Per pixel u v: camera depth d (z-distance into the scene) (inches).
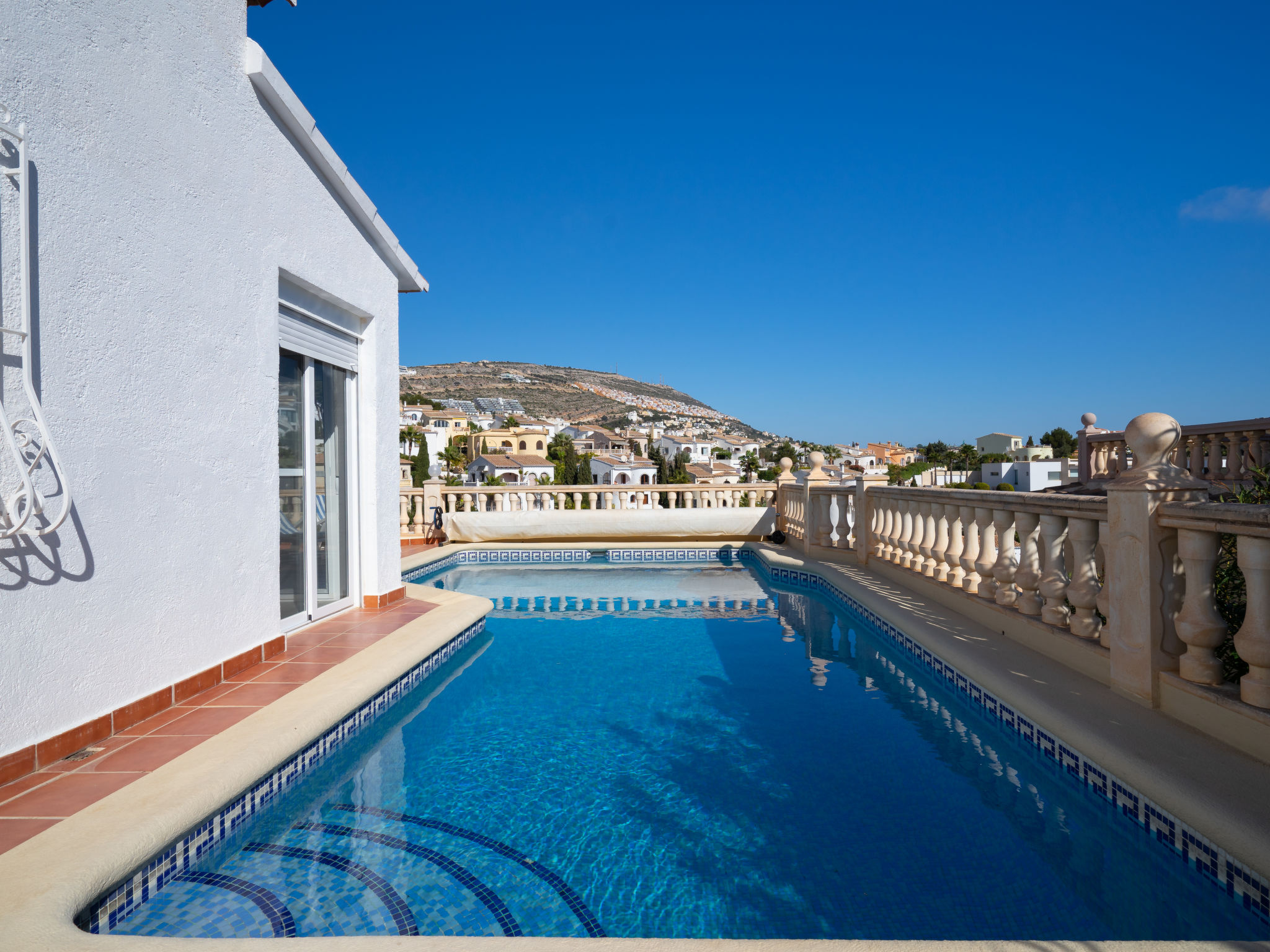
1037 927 94.0
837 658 241.9
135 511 147.2
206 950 77.5
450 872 111.0
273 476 200.8
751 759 154.5
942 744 162.4
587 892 104.3
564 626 297.6
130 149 147.3
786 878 106.8
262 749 132.6
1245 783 106.0
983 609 221.9
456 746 164.1
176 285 160.4
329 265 232.1
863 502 357.1
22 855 95.6
